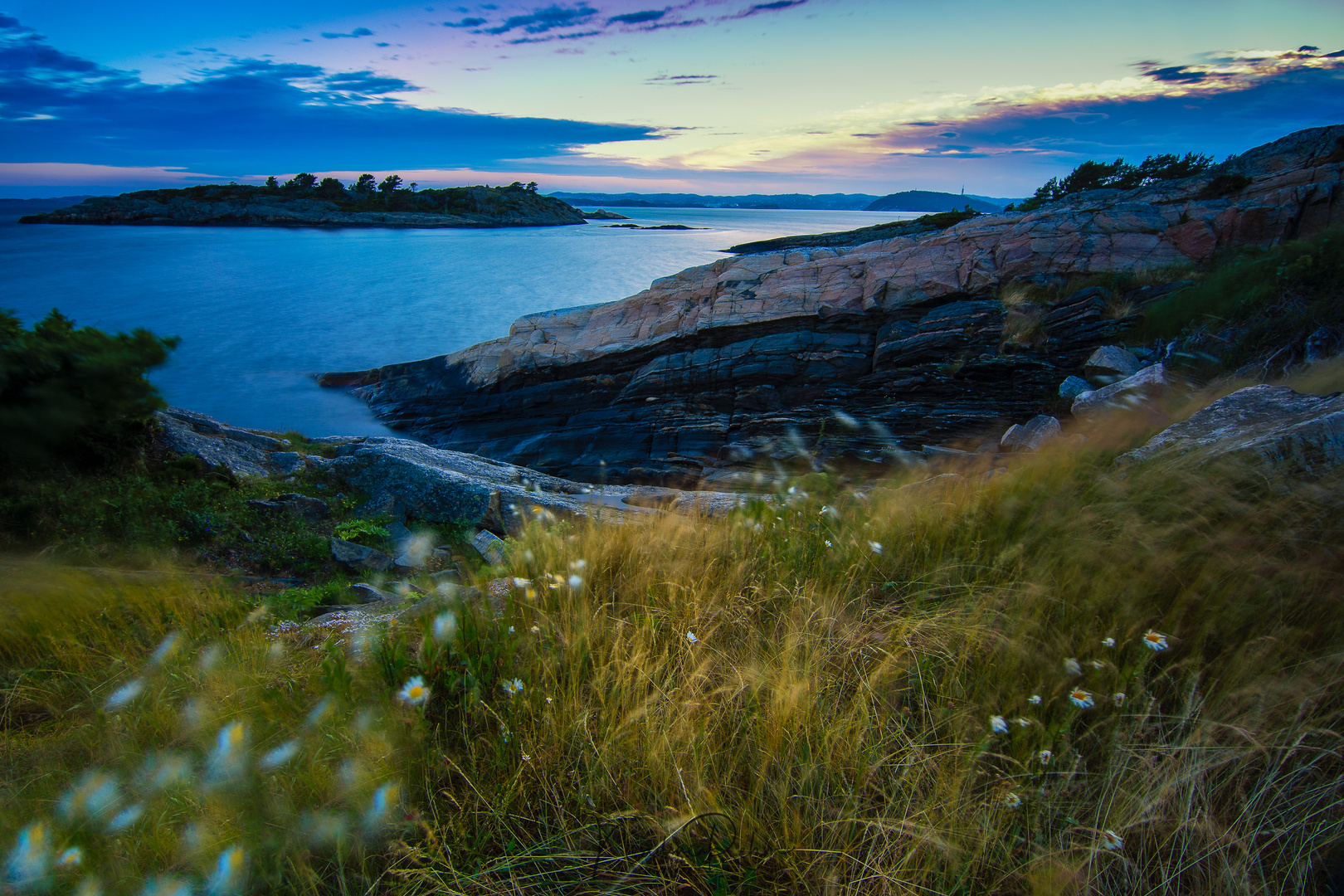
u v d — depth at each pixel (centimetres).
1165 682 214
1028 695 208
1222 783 172
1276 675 200
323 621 385
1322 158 1952
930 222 6544
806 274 2433
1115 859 160
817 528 364
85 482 632
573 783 188
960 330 1894
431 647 235
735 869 163
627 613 283
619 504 892
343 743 197
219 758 187
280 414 2925
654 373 2350
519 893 156
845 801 173
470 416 2739
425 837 174
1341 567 251
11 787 192
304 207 18388
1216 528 291
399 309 5666
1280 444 339
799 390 2108
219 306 5491
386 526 759
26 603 333
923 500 412
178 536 612
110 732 214
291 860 161
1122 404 1035
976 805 172
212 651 254
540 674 231
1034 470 469
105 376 655
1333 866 154
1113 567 268
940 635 241
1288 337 1092
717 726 199
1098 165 3712
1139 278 1847
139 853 168
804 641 239
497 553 637
